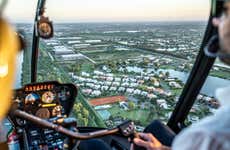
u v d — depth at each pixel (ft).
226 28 2.45
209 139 2.39
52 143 7.89
